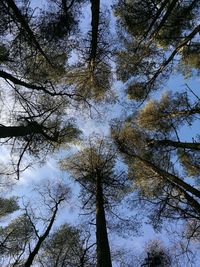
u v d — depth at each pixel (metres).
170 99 11.70
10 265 9.56
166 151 11.59
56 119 11.15
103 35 9.76
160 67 10.47
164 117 11.77
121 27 10.18
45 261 10.38
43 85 10.30
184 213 9.58
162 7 8.77
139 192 11.52
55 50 9.16
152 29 10.21
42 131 9.98
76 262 10.33
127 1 9.95
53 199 11.36
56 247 10.56
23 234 10.16
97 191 12.06
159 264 9.96
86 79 10.58
